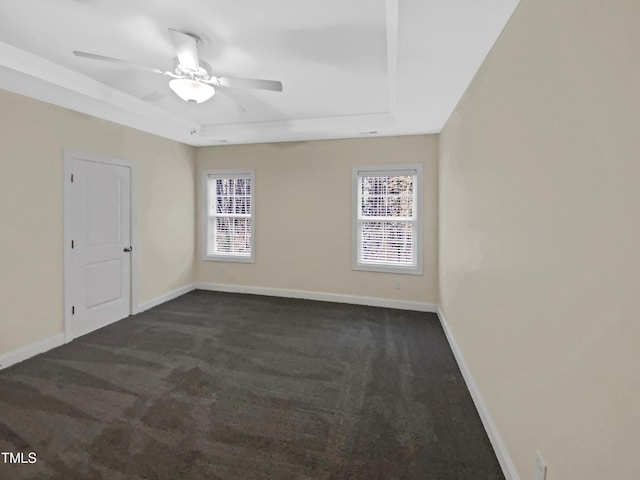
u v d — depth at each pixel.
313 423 1.99
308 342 3.23
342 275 4.55
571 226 1.07
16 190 2.74
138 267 4.07
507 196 1.64
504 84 1.70
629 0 0.80
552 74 1.19
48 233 3.00
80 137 3.29
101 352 2.95
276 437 1.86
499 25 1.70
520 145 1.48
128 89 3.04
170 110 3.66
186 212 4.93
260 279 4.93
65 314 3.16
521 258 1.46
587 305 0.98
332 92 3.09
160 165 4.39
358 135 4.21
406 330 3.55
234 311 4.16
